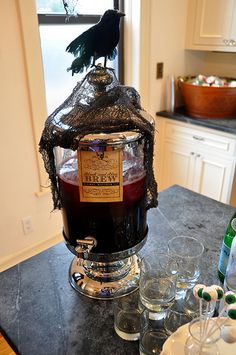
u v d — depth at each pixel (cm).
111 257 79
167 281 75
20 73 176
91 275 85
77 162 69
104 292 81
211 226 109
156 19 224
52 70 205
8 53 168
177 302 75
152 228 108
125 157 70
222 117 233
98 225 75
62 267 92
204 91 223
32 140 195
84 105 72
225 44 225
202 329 58
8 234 206
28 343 70
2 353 142
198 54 269
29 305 79
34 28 171
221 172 229
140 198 77
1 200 194
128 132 67
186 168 253
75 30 206
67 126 68
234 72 262
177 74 262
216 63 270
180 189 134
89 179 69
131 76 240
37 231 221
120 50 235
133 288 83
